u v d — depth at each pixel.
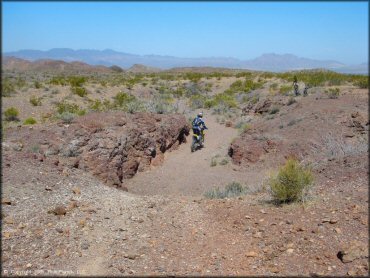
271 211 7.34
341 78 33.97
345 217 6.61
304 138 14.48
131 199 8.58
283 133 15.84
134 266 5.50
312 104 19.12
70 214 7.12
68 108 21.72
